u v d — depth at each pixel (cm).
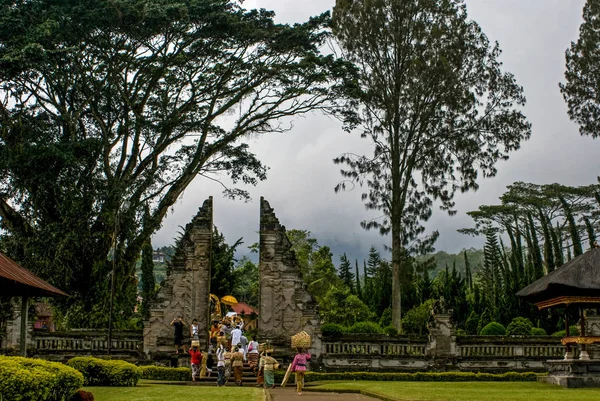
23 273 2444
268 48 5009
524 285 6106
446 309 3919
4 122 4303
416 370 3822
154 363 3825
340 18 5325
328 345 3925
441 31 5141
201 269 3997
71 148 4241
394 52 5278
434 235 5231
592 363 2855
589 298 2794
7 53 3981
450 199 5278
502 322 5919
